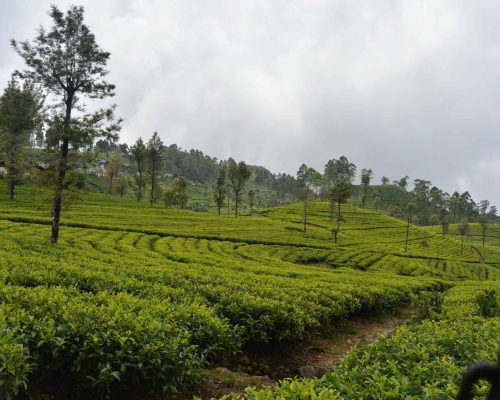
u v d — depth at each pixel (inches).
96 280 614.9
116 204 3238.2
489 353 328.2
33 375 313.9
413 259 2691.9
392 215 6825.8
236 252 1825.8
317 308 617.0
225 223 3014.3
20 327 320.2
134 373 321.1
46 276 592.4
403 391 250.2
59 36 1207.6
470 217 7800.2
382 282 1084.5
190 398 350.3
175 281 692.1
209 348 415.2
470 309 649.0
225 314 541.0
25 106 2655.0
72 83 1242.0
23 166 1229.1
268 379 435.2
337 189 3265.3
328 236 3144.7
